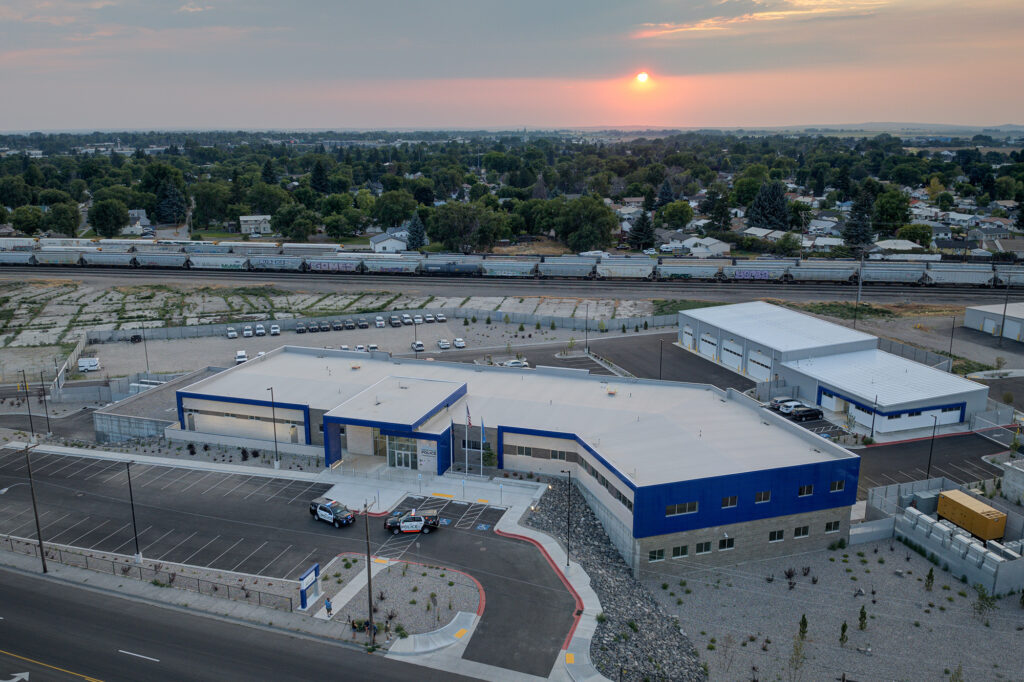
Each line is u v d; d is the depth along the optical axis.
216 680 39.25
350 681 39.03
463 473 65.62
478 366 83.38
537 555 51.44
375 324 126.69
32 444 75.00
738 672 41.41
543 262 161.38
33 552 53.09
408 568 49.88
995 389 87.56
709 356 103.88
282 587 48.06
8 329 126.94
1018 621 46.22
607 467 55.84
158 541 54.44
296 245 183.50
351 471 66.00
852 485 54.97
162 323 129.25
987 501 58.06
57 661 40.84
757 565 53.38
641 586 50.44
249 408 73.38
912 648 43.66
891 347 101.56
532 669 39.97
